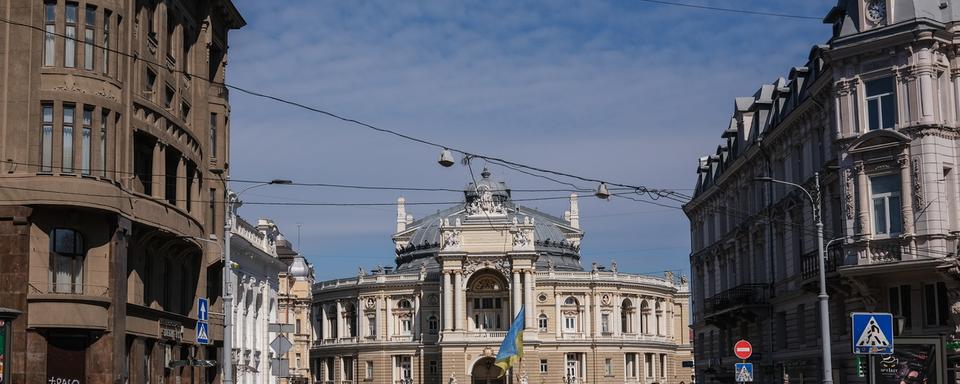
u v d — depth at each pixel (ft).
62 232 138.31
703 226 268.00
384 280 476.13
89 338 138.31
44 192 133.69
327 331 503.61
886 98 149.69
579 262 526.57
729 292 221.66
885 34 147.74
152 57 158.40
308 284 399.65
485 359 454.81
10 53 135.44
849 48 151.53
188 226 165.17
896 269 144.87
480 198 461.78
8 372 116.67
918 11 146.61
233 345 216.54
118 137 142.61
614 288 472.03
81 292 138.82
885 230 148.87
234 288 218.59
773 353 203.00
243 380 231.91
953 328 139.74
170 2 165.78
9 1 135.95
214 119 188.65
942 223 143.33
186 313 173.68
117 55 142.82
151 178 156.35
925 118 144.15
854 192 151.53
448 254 451.12
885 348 110.52
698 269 273.95
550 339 459.32
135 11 151.64
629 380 471.62
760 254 212.84
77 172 135.85
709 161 264.11
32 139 134.62
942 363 114.32
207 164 181.57
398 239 527.81
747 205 222.07
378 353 472.03
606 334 467.52
